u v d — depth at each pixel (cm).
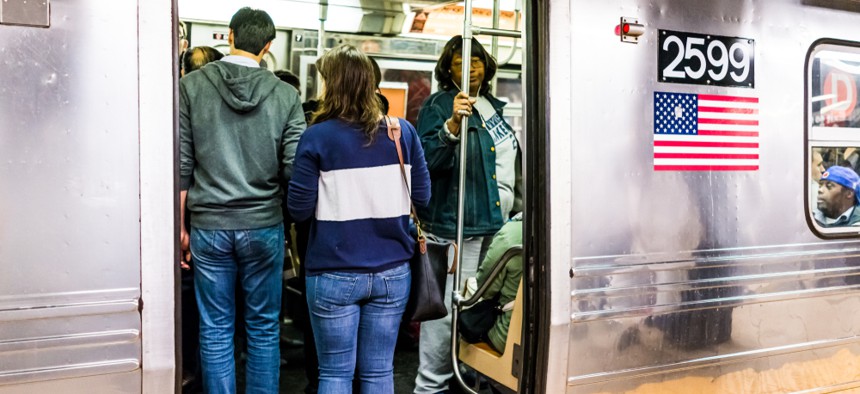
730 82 339
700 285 335
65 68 240
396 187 289
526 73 307
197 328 357
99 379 246
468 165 366
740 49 340
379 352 299
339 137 281
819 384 372
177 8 251
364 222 286
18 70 235
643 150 321
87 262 243
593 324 313
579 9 308
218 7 457
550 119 301
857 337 378
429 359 366
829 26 362
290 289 450
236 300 349
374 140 285
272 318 315
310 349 359
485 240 384
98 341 245
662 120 325
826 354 371
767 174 349
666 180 326
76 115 241
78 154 241
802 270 360
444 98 367
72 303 242
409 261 304
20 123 236
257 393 315
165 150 249
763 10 346
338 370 293
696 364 337
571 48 306
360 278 286
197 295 304
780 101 351
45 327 239
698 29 331
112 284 246
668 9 325
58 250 240
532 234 307
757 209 347
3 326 235
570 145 306
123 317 247
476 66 362
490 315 351
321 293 287
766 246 350
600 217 313
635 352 324
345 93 283
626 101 317
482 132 367
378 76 367
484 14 502
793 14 353
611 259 316
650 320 326
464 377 393
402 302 299
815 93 361
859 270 375
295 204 283
